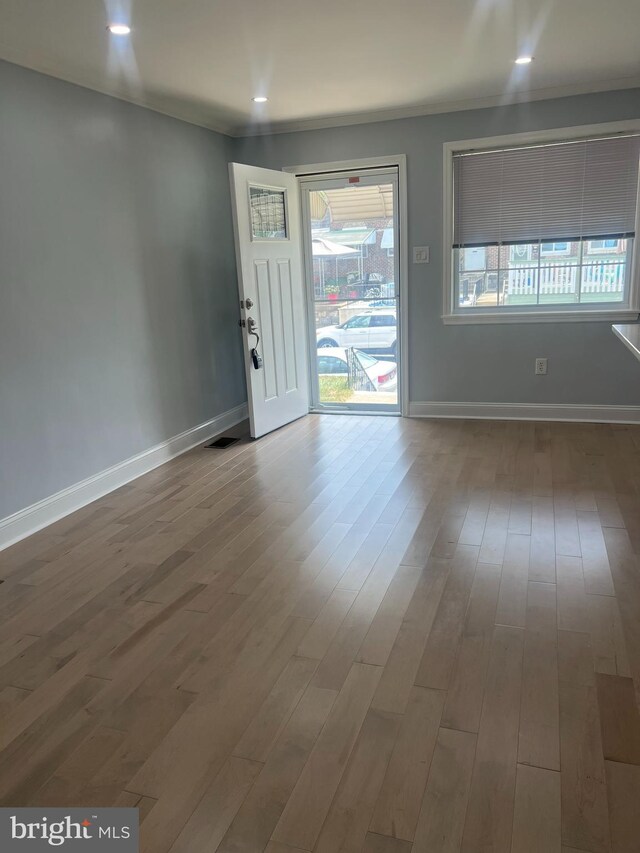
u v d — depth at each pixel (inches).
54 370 131.6
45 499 130.6
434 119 180.5
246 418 214.8
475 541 113.9
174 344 173.2
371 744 68.0
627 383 182.4
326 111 178.5
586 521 119.9
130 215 153.3
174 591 101.9
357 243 200.5
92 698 77.4
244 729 71.1
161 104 161.0
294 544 116.5
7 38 114.0
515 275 186.7
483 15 114.6
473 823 58.2
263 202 184.4
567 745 66.7
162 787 63.9
